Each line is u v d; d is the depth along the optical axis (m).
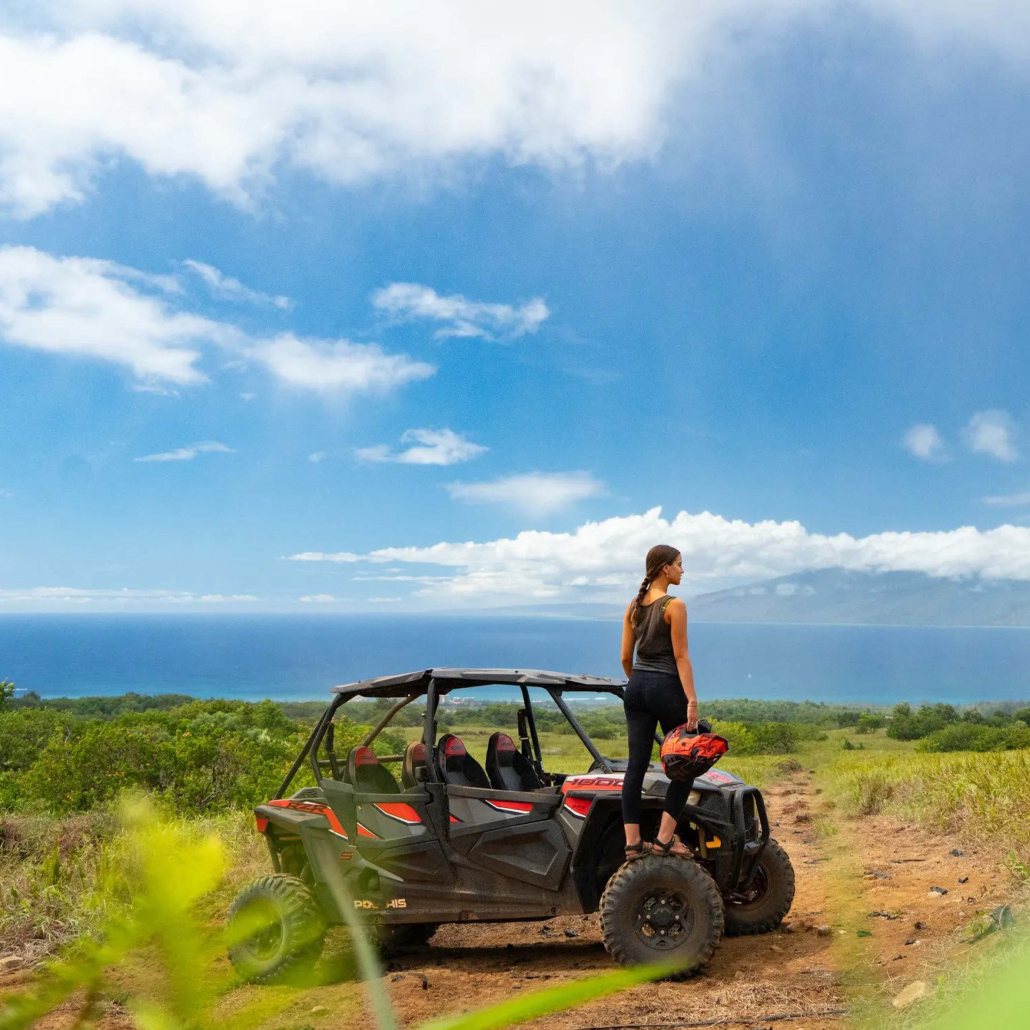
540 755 6.85
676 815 5.40
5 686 30.23
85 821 10.04
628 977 0.49
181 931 0.40
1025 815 8.20
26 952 5.58
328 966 5.33
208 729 16.77
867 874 7.23
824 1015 4.08
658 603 5.61
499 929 7.02
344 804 6.27
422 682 6.58
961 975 3.20
